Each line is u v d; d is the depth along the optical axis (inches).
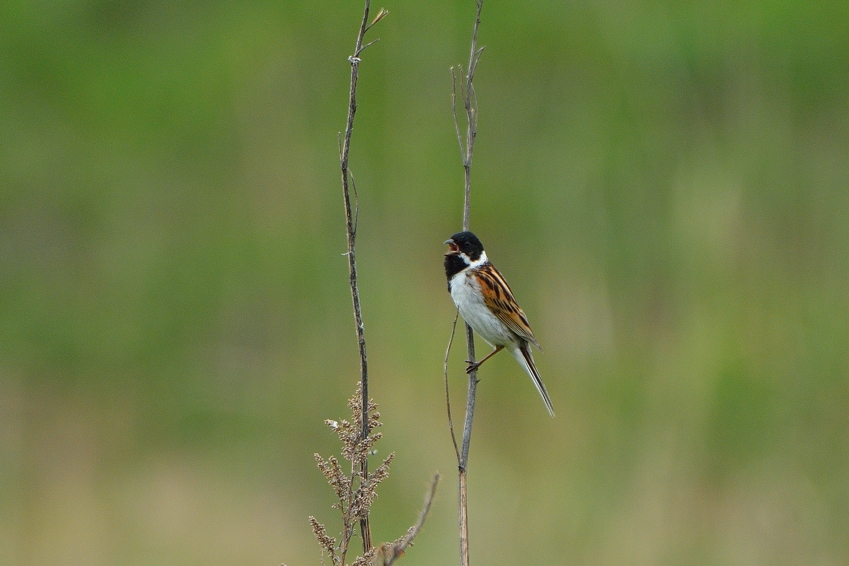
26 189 674.2
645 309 551.2
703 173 586.2
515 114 703.1
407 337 532.4
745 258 554.3
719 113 668.7
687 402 474.3
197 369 561.9
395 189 643.5
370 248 606.9
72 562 440.1
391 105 692.7
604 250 581.0
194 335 581.6
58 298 619.8
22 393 559.2
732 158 611.5
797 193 615.2
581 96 708.0
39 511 473.1
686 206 558.3
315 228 616.1
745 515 433.1
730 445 462.6
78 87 727.7
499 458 471.5
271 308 578.9
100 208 669.3
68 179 681.0
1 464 504.1
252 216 637.9
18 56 729.0
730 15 693.9
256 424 521.7
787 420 472.1
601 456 462.3
